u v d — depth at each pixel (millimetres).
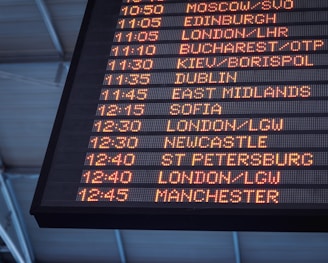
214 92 6738
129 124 6660
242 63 6910
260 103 6551
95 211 6062
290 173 6016
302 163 6062
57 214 6129
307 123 6328
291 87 6621
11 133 15234
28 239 16906
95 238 16469
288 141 6230
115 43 7402
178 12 7547
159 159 6344
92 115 6801
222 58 7000
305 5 7293
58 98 14195
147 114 6703
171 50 7203
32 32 13273
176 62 7086
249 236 15453
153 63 7125
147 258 16641
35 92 14203
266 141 6266
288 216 5715
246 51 7004
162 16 7555
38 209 6168
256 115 6473
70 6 12578
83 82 7102
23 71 13906
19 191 16094
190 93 6781
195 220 5926
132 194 6156
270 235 15258
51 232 16594
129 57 7242
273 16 7262
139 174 6277
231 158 6207
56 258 17297
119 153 6461
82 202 6191
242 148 6254
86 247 16766
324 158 6074
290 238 15242
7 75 13859
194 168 6211
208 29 7309
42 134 15086
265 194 5914
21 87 14188
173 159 6316
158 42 7312
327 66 6730
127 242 16391
